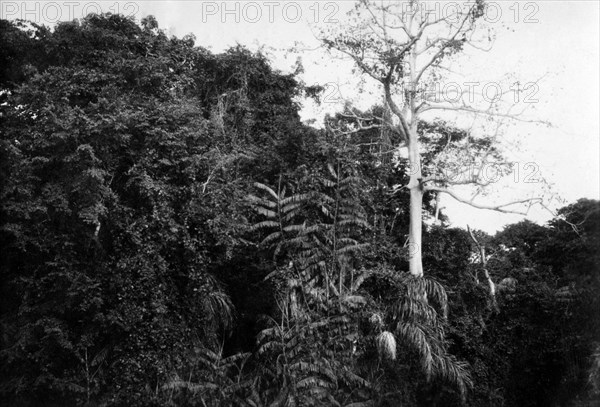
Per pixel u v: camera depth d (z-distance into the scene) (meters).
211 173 19.34
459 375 20.80
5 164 18.02
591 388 24.23
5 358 18.02
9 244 18.28
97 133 18.22
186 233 18.30
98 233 18.56
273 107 25.75
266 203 20.38
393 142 32.16
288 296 19.52
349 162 21.06
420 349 20.22
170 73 23.02
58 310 17.66
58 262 17.58
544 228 33.34
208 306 18.91
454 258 28.39
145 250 17.83
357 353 19.61
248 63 25.80
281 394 18.47
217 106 24.27
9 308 19.02
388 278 21.45
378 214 26.91
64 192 18.06
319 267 20.09
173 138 19.11
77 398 17.44
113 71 20.55
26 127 19.06
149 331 17.45
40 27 21.73
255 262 21.17
